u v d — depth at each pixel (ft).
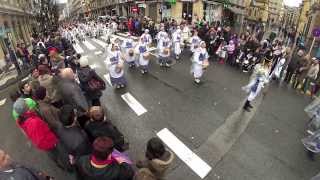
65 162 15.37
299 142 20.72
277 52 37.06
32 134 12.64
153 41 60.64
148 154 9.56
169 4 91.20
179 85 32.12
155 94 29.25
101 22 99.66
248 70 39.19
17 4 98.32
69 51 36.68
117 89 30.94
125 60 40.57
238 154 18.74
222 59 43.91
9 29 73.51
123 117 23.79
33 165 17.28
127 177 9.33
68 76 17.52
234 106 26.63
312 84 32.30
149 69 38.93
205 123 22.91
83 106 16.92
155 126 22.15
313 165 17.93
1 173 8.93
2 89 37.17
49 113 13.43
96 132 12.37
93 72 20.61
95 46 66.49
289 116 25.43
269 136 21.38
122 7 140.05
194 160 17.88
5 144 20.11
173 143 19.76
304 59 34.30
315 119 22.86
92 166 8.77
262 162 17.98
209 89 31.04
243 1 133.90
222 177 16.37
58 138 13.03
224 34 45.32
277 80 38.27
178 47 44.14
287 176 16.71
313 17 92.27
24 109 12.87
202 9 89.25
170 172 16.61
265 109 26.68
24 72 45.73
